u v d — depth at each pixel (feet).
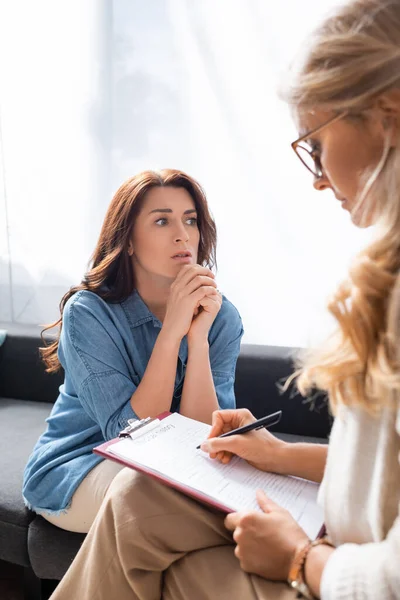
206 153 6.45
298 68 2.05
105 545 2.51
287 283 6.28
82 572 2.59
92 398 3.85
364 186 1.95
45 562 3.83
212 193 6.47
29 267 7.45
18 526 3.97
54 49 6.93
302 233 6.15
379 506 1.84
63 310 4.57
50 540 3.80
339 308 1.97
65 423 4.16
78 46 6.82
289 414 5.47
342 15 1.97
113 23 6.64
